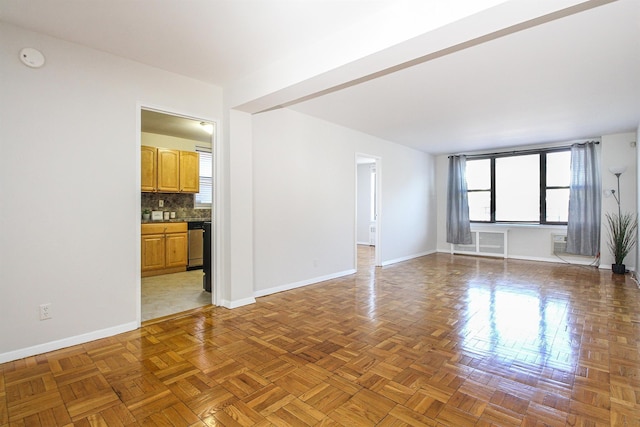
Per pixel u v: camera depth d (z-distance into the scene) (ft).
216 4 6.61
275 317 10.54
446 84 10.64
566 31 7.40
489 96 11.78
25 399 6.04
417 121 15.38
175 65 9.60
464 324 9.93
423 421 5.44
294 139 14.10
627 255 17.74
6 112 7.41
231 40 8.12
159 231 16.99
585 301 12.28
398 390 6.37
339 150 16.37
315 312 11.04
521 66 9.27
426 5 6.24
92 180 8.65
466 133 17.85
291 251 14.15
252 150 12.46
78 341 8.45
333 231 16.17
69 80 8.25
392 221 20.54
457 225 23.54
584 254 18.94
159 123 15.61
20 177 7.60
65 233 8.25
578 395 6.20
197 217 20.17
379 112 13.94
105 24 7.41
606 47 8.16
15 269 7.56
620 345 8.44
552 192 20.70
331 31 7.70
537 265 19.63
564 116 14.35
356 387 6.47
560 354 7.93
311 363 7.46
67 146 8.25
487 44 7.98
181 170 18.39
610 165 17.95
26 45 7.62
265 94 9.78
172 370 7.13
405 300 12.46
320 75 8.31
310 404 5.91
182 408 5.78
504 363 7.48
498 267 19.08
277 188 13.50
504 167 22.44
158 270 17.02
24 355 7.68
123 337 8.91
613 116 14.30
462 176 23.31
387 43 6.85
